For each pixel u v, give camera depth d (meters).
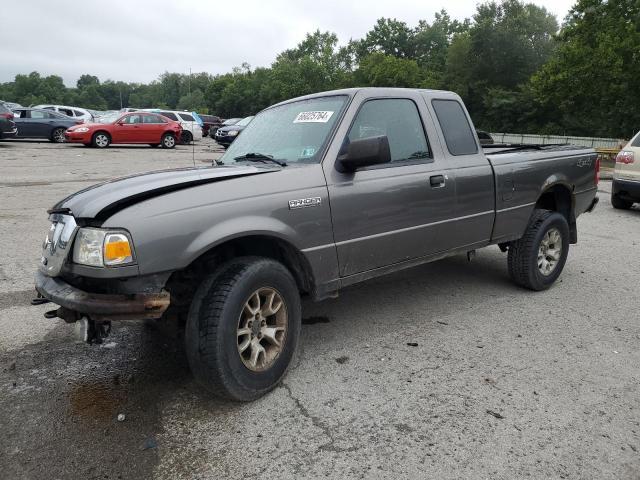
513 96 48.09
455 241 4.42
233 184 3.12
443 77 56.56
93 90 146.50
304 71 72.88
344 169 3.57
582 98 30.77
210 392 3.28
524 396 3.29
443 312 4.75
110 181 3.26
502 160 4.79
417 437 2.85
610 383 3.48
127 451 2.72
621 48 26.55
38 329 4.20
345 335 4.21
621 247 7.48
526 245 5.11
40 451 2.71
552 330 4.36
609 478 2.57
